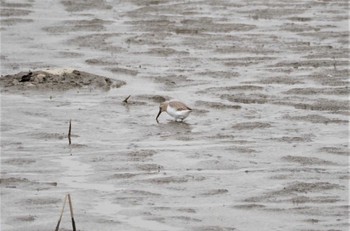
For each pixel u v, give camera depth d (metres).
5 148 26.64
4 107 30.84
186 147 26.80
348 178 24.23
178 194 23.16
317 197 22.89
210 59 37.66
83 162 25.45
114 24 43.75
